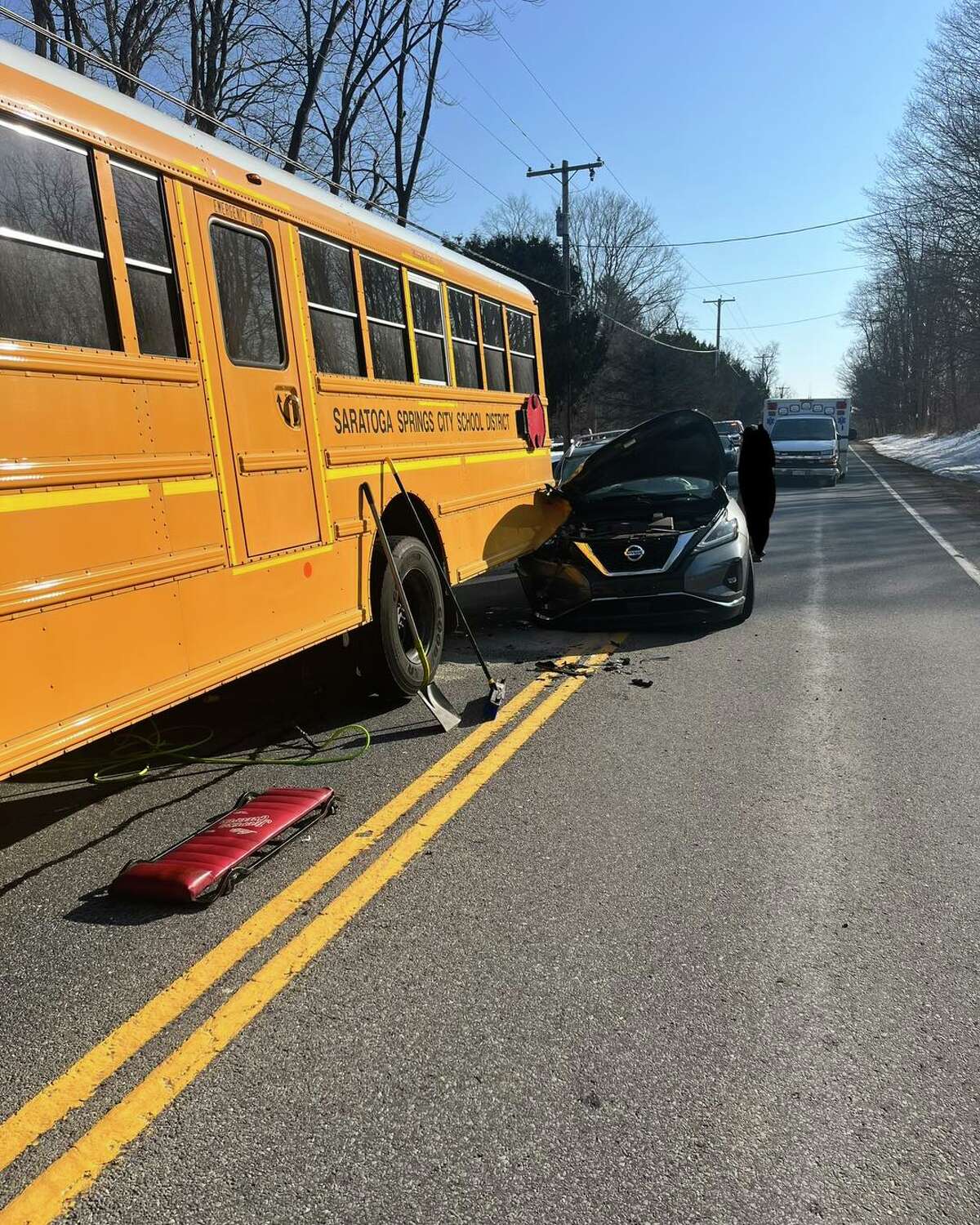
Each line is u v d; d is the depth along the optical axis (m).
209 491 4.14
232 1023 2.81
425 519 6.80
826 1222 2.05
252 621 4.44
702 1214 2.08
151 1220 2.11
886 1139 2.29
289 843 4.06
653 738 5.32
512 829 4.15
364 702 6.39
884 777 4.60
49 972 3.12
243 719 6.11
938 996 2.85
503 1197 2.15
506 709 6.01
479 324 7.90
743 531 8.31
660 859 3.81
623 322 66.62
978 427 52.78
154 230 3.94
